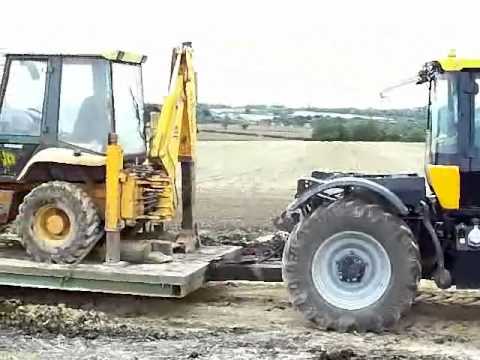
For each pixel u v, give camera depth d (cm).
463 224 1014
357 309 991
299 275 1001
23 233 1109
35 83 1134
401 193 1009
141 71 1228
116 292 1052
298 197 1038
